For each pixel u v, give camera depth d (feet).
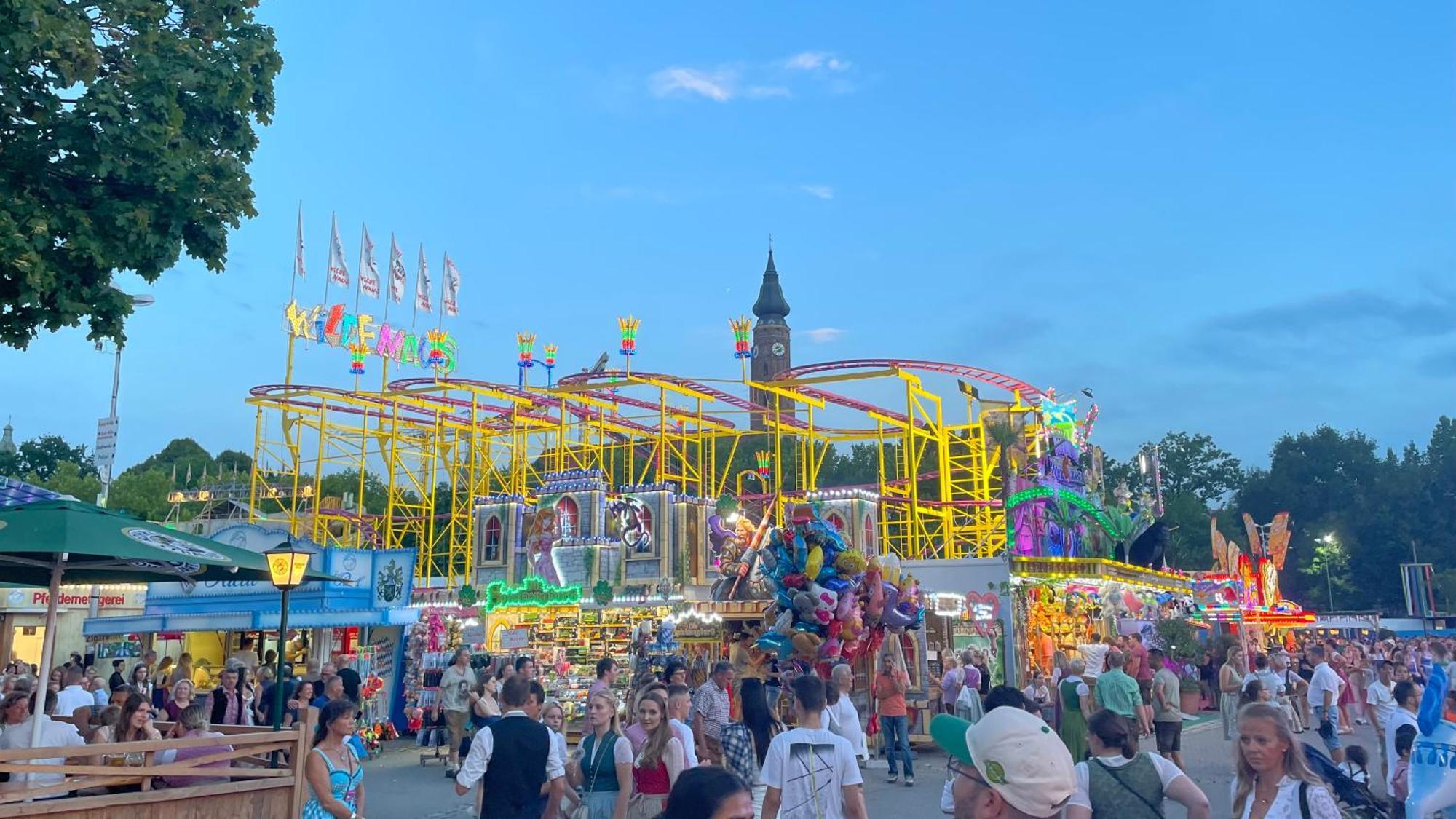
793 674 58.75
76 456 287.69
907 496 163.94
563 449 152.15
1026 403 135.54
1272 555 169.07
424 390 145.89
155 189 41.45
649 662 83.30
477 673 63.05
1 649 96.53
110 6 41.93
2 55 36.83
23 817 24.73
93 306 40.27
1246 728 18.01
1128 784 19.29
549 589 94.12
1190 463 363.56
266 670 65.05
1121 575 100.42
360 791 28.37
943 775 59.06
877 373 131.85
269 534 83.35
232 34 45.19
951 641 85.30
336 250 153.58
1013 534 94.94
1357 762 28.71
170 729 40.14
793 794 22.50
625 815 25.39
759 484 183.42
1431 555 306.96
